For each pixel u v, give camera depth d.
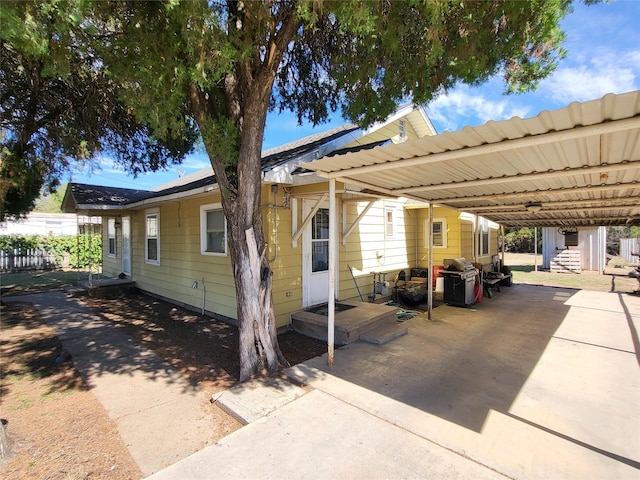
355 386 3.71
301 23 3.86
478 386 3.71
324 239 7.11
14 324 6.69
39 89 6.09
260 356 4.05
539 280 12.95
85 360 4.72
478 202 6.84
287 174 5.37
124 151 7.66
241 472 2.36
